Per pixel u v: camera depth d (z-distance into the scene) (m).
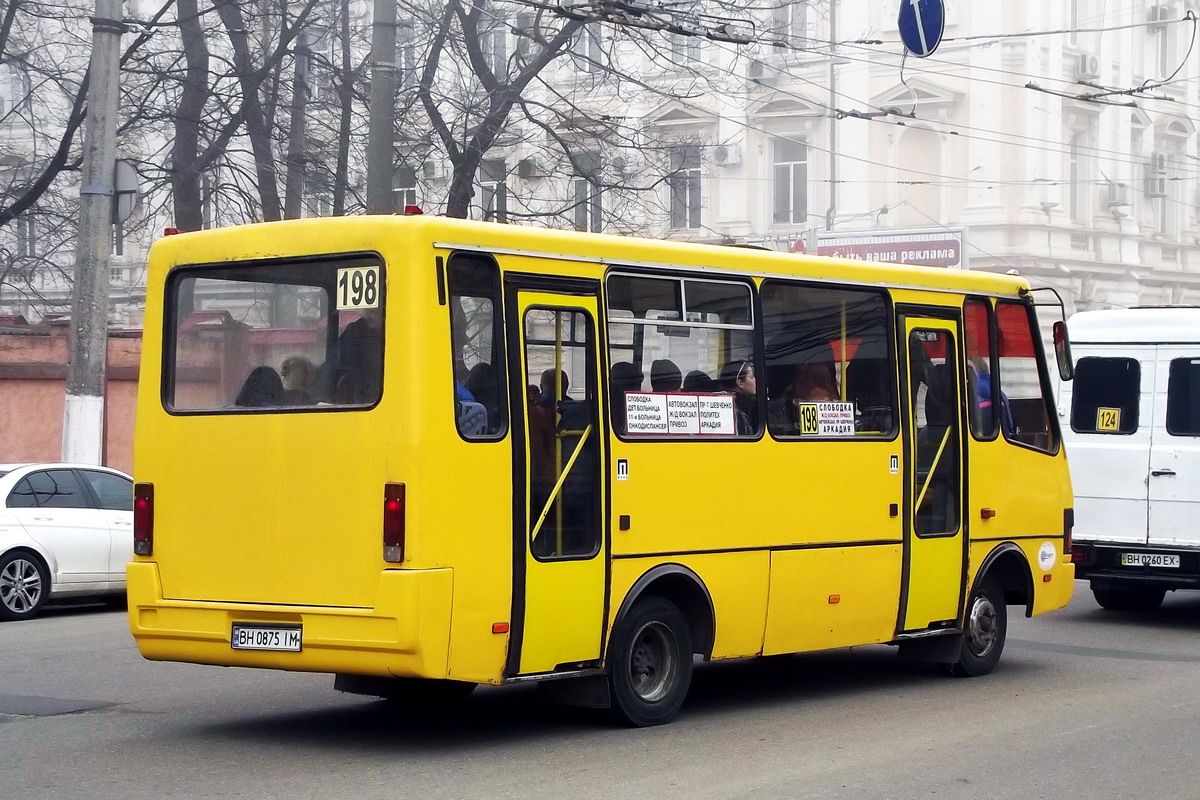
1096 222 39.06
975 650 11.46
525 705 9.92
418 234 7.89
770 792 7.36
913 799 7.27
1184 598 17.59
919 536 10.81
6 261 28.59
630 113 37.25
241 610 8.25
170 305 8.78
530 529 8.26
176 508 8.57
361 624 7.82
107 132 17.75
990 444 11.46
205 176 26.28
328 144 26.66
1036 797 7.38
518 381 8.25
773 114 38.69
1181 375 14.55
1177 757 8.38
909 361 10.86
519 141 26.25
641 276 9.02
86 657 12.00
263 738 8.70
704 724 9.28
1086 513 14.90
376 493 7.84
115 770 7.80
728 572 9.41
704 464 9.26
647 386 8.99
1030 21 36.81
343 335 8.09
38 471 15.34
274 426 8.23
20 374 24.11
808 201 38.91
